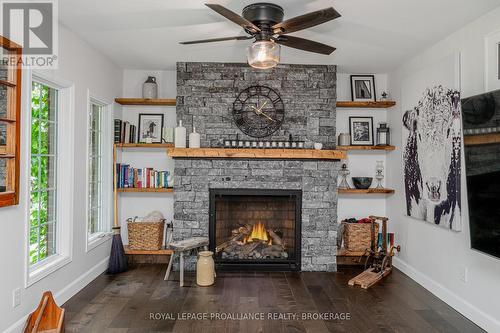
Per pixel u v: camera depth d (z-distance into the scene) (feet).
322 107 13.84
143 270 13.33
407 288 11.61
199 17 9.48
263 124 13.82
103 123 13.65
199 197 13.34
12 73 7.79
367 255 13.66
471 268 9.31
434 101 11.06
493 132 7.50
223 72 13.76
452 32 10.32
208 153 12.94
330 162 13.46
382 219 13.60
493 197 7.54
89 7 8.87
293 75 13.84
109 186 13.76
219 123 13.75
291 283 12.00
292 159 13.41
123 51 12.45
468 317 9.33
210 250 13.29
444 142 10.46
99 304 9.99
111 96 13.73
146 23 9.92
